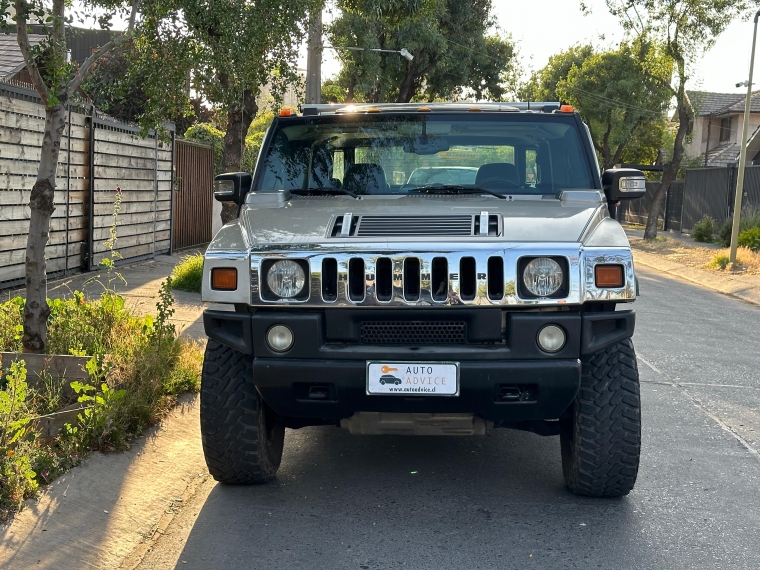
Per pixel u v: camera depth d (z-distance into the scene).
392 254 4.23
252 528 4.41
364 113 5.70
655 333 11.27
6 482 4.36
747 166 29.02
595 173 5.45
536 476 5.33
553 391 4.25
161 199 16.61
